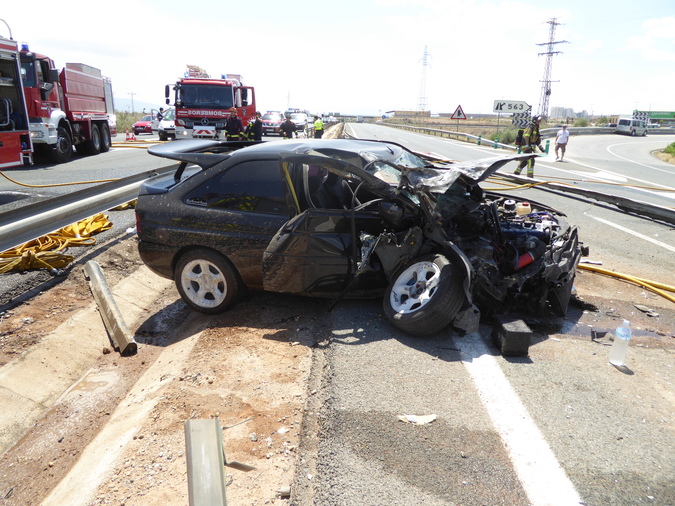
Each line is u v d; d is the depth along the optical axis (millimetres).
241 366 3949
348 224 4512
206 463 1699
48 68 14391
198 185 4945
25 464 3453
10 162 9984
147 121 35969
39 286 5668
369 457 2816
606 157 27750
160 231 4969
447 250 4234
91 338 5023
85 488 2840
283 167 4465
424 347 4109
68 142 15781
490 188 12281
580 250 5348
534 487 2619
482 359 3936
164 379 3928
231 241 4777
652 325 4699
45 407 4078
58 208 5957
